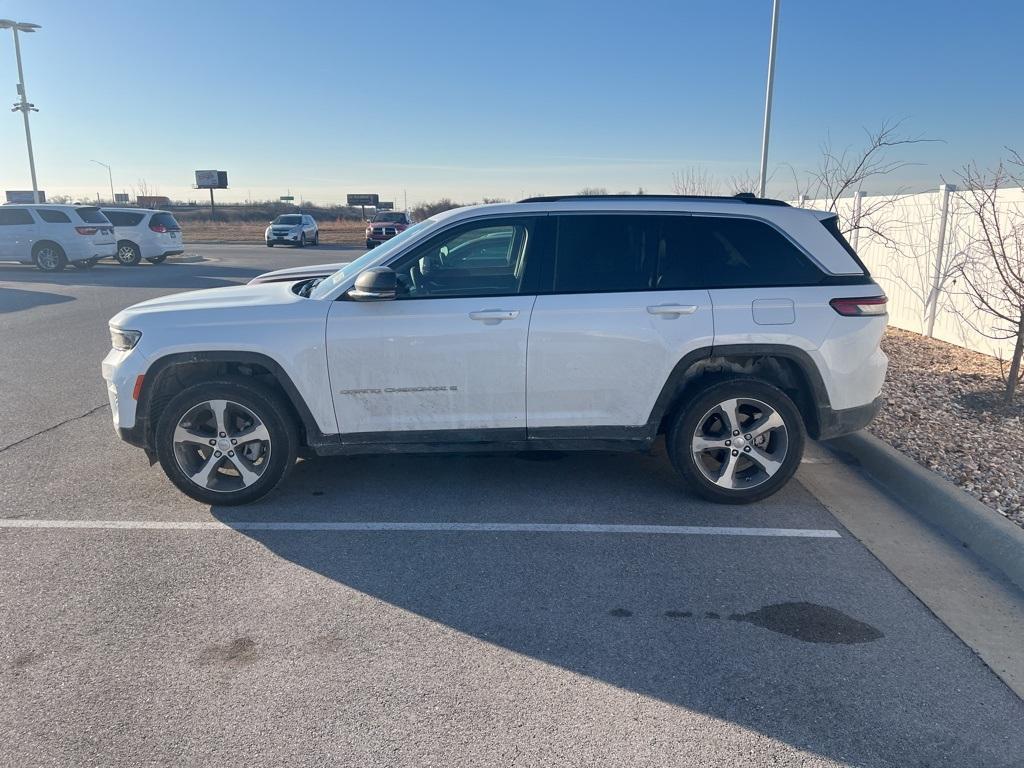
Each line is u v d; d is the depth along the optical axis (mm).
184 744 2916
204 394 4965
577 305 4922
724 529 4852
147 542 4652
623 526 4891
